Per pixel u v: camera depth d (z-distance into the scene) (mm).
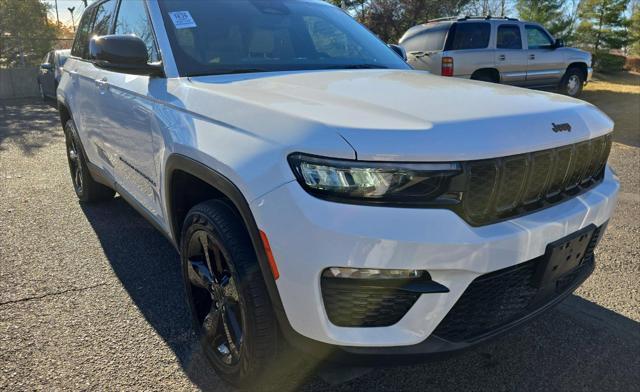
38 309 2949
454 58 10086
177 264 3557
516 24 10977
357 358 1847
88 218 4449
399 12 17953
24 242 3910
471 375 2455
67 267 3498
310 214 1719
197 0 3135
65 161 6746
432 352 1858
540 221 1962
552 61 11602
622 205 5000
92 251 3758
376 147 1709
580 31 24438
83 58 4441
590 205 2201
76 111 4258
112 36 2668
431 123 1813
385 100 2107
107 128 3508
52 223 4324
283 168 1798
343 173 1709
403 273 1753
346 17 3834
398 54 3906
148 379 2377
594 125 2277
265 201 1825
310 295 1781
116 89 3242
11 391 2266
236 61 2891
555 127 2049
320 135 1765
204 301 2553
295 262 1774
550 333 2793
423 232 1710
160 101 2637
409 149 1715
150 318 2885
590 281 3391
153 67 2754
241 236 2049
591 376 2445
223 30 3025
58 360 2496
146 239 3988
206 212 2191
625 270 3545
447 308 1823
